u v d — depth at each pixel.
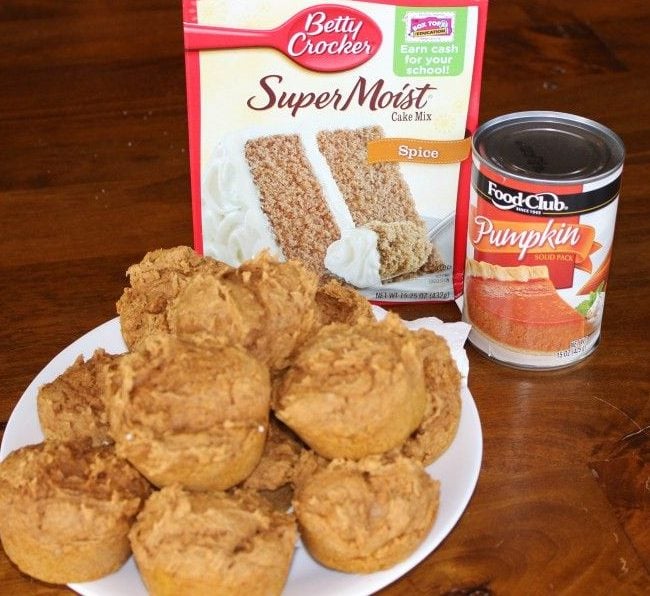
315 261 0.72
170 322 0.59
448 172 0.71
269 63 0.67
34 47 0.94
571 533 0.58
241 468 0.54
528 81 0.89
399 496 0.54
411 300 0.74
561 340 0.67
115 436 0.54
